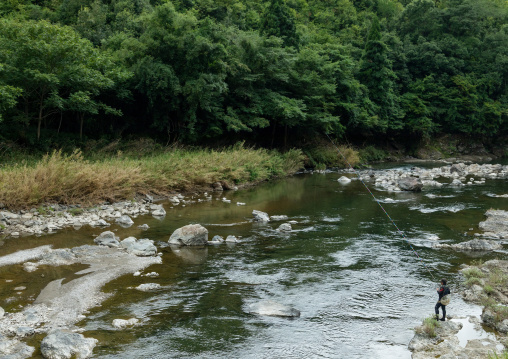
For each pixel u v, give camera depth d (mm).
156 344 7062
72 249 11734
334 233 14562
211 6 47906
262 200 20953
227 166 24766
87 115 28625
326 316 8289
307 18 70250
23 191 15422
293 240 13617
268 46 34781
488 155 59312
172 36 27531
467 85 57031
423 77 59688
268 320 8055
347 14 74188
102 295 8953
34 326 7484
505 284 9875
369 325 7953
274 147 37719
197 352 6855
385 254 12273
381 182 27578
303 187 25875
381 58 48219
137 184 19781
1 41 21266
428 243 13508
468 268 10812
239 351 6926
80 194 17312
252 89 33594
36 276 9797
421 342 7215
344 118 43375
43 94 22766
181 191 22312
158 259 11367
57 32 22094
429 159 52594
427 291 9602
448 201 20953
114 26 36000
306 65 37375
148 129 31188
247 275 10398
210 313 8289
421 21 68250
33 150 22641
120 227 14594
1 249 11625
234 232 14500
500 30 67812
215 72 30156
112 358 6594
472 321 8117
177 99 28234
